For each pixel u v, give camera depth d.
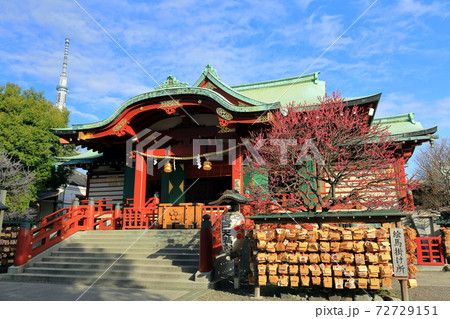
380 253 6.30
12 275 10.25
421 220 17.73
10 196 21.78
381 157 10.41
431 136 14.31
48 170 25.95
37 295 7.78
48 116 26.28
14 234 12.92
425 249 13.53
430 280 9.87
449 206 18.03
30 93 27.00
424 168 20.64
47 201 30.05
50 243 11.78
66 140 15.97
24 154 24.17
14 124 24.31
